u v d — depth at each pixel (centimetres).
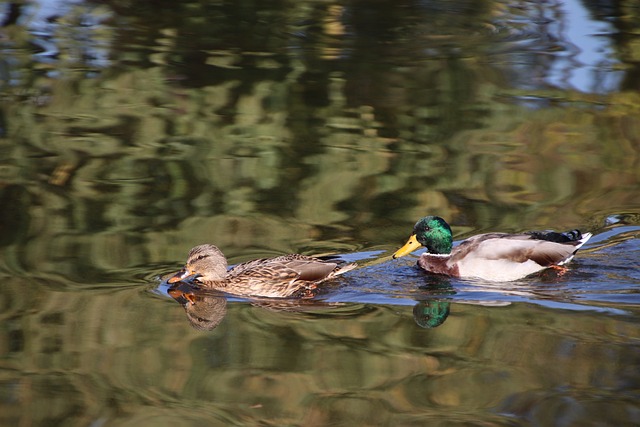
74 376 1048
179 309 1256
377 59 2428
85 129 1975
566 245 1409
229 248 1431
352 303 1302
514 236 1437
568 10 2834
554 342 1141
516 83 2253
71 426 942
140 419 960
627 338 1148
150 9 2894
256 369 1076
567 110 2070
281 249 1433
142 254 1404
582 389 1020
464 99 2152
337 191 1656
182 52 2503
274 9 2866
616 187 1672
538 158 1809
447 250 1440
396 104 2123
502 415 970
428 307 1277
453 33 2630
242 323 1219
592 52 2459
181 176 1722
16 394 1007
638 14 2777
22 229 1483
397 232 1502
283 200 1614
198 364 1088
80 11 2902
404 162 1786
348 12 2831
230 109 2098
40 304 1234
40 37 2638
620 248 1459
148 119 2036
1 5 2938
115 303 1252
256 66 2383
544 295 1319
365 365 1088
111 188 1659
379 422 957
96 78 2312
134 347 1127
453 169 1753
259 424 953
